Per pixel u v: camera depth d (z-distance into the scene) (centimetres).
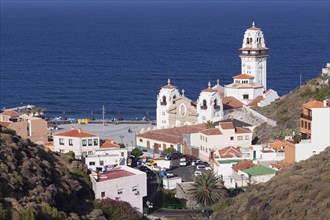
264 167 15788
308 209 11019
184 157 18475
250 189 13738
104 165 16088
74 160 15112
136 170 14712
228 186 15488
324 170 12456
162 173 16500
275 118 19838
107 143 17812
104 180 13950
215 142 18488
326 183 11725
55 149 17638
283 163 16038
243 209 12075
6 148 13375
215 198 14575
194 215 13812
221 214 12450
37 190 12512
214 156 17612
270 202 11681
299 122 18775
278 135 18488
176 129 19962
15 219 11256
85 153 17175
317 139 15925
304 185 11681
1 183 12094
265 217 11294
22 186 12438
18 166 12975
